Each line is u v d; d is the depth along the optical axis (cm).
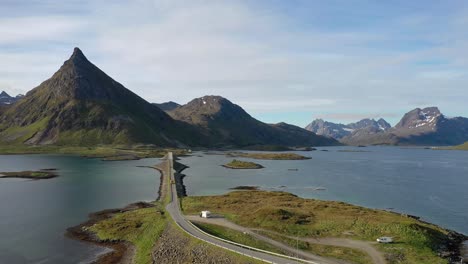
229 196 12219
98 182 16450
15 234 8412
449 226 9544
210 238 7056
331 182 17638
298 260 5781
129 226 8650
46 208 11031
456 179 19362
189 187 15550
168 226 8162
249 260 5859
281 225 8119
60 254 7194
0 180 16838
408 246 6862
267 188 15562
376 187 16200
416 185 16950
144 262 6712
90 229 8781
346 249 6719
